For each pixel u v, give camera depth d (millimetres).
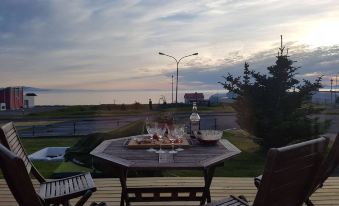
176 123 4098
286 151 1913
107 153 3283
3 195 4785
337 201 4457
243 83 14016
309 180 2289
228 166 9781
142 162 2926
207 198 3760
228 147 3568
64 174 7184
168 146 3500
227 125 25531
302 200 2330
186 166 2809
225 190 4961
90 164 7633
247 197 4660
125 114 38000
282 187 2047
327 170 2744
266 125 12898
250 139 16109
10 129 3518
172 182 5395
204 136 3689
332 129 19188
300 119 12844
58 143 15961
